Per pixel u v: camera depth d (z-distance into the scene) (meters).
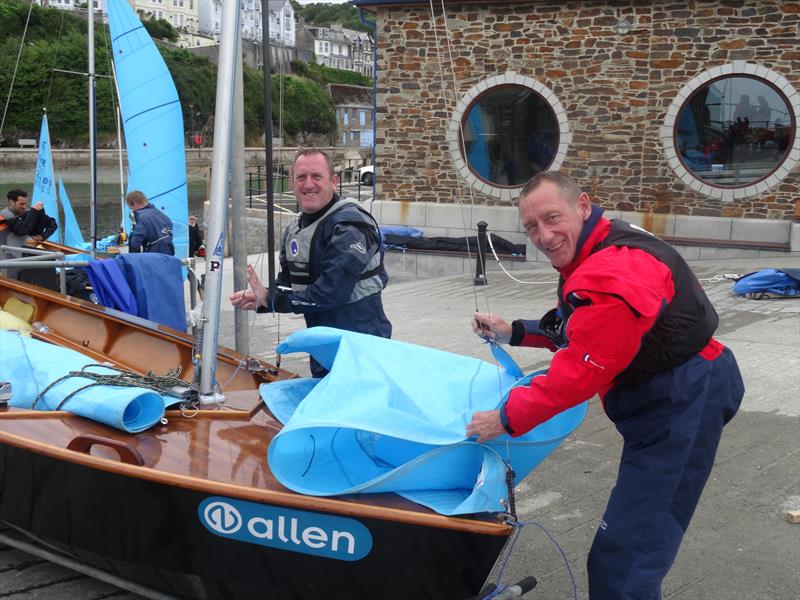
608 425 5.22
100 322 5.15
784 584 3.31
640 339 2.32
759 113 11.87
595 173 12.77
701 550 3.59
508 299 10.17
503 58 12.96
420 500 2.66
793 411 5.23
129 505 2.89
